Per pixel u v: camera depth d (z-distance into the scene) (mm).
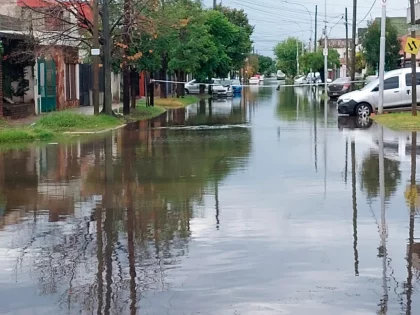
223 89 68312
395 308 7223
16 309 7387
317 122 33094
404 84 34875
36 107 37625
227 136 26531
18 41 35219
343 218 11531
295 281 8172
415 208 12227
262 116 38719
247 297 7625
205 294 7746
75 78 45531
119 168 17750
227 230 10805
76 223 11461
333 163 18188
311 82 90938
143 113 40375
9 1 42281
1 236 10625
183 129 30281
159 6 40031
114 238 10406
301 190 14227
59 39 34188
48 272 8711
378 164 17766
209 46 66062
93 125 29734
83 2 34344
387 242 9930
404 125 28078
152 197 13633
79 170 17500
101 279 8375
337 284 8039
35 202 13305
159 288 7988
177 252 9555
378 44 61625
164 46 40125
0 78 31391
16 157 20406
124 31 34844
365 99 35469
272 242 10023
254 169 17344
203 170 17250
